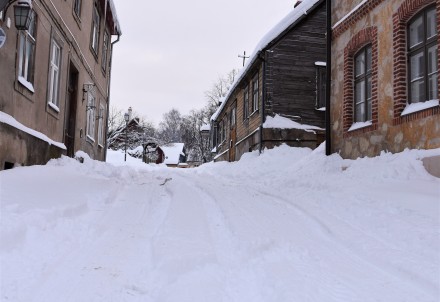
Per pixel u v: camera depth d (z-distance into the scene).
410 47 8.42
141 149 51.97
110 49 21.59
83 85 15.02
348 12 10.81
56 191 6.62
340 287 3.47
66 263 3.85
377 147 9.12
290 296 3.21
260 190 9.04
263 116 17.64
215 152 36.59
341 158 10.70
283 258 4.21
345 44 10.90
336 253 4.44
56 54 11.63
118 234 5.01
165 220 5.77
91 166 12.54
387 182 7.47
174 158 68.38
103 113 20.70
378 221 5.39
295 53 18.08
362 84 10.39
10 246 3.89
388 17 8.91
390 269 3.95
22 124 8.65
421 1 7.80
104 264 3.89
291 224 5.68
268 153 16.06
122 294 3.26
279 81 17.83
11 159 7.73
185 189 9.01
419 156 7.56
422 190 6.55
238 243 4.64
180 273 3.73
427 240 4.47
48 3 10.23
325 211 6.33
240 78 21.69
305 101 17.89
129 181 10.82
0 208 4.74
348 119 10.66
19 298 3.06
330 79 11.76
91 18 16.09
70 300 3.10
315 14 18.36
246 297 3.26
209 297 3.20
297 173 10.97
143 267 3.90
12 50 7.96
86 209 6.22
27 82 8.99
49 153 10.28
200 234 4.98
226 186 10.05
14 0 7.61
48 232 4.54
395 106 8.49
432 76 7.73
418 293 3.38
